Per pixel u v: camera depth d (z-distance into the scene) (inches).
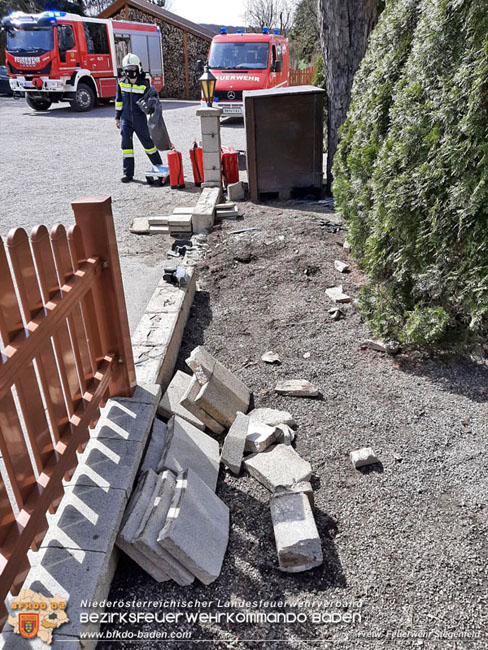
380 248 154.5
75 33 682.2
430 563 90.3
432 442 117.0
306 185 306.5
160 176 345.4
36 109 734.5
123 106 342.3
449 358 145.3
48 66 666.8
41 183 355.3
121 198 319.0
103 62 734.5
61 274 86.7
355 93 211.5
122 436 101.7
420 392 133.9
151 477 95.8
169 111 727.7
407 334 141.1
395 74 165.2
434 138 130.5
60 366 86.4
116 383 111.0
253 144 293.4
